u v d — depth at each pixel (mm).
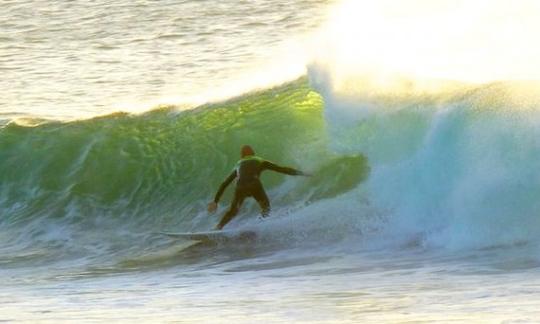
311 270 55156
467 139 59438
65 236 72875
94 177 77688
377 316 39094
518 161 57375
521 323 36188
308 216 63938
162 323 40312
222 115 77500
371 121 66062
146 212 74312
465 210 57844
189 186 75000
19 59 145250
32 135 81500
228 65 131750
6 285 58969
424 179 60688
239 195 65938
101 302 47938
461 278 48219
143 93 118000
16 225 75625
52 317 43250
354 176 66688
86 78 129250
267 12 167500
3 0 187375
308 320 39094
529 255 53000
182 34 155500
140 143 78625
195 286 52625
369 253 58312
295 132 73625
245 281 53156
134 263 64375
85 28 164375
